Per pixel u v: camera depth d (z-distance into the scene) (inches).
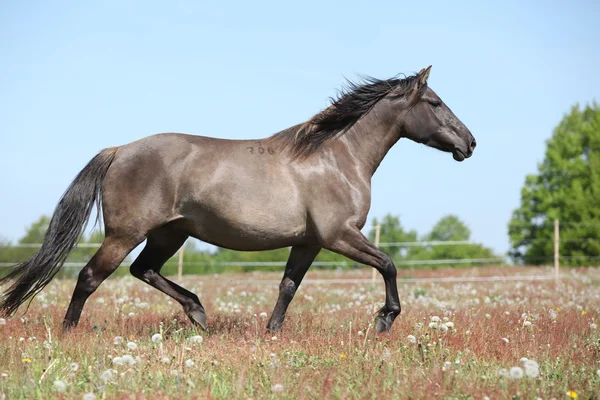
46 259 384.2
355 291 839.7
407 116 423.2
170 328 409.4
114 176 381.1
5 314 387.2
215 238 391.2
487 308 540.7
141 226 379.6
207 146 386.3
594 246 2496.3
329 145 400.2
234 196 377.4
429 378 264.8
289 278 412.2
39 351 302.0
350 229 391.2
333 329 401.7
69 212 386.0
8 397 238.8
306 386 251.8
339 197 391.2
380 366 282.7
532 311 498.6
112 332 383.2
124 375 258.8
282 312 410.3
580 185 2615.7
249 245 391.9
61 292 669.3
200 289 844.0
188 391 242.5
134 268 425.7
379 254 391.5
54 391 245.9
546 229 2588.6
